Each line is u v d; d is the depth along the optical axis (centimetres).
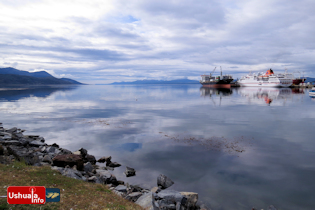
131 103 9850
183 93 18850
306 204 1511
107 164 2316
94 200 1128
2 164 1459
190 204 1385
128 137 3462
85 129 4091
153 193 1395
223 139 3319
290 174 2022
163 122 4862
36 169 1471
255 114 6116
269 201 1553
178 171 2102
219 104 9100
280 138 3366
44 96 14662
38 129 4059
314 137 3406
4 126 4322
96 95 16588
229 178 1939
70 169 1677
